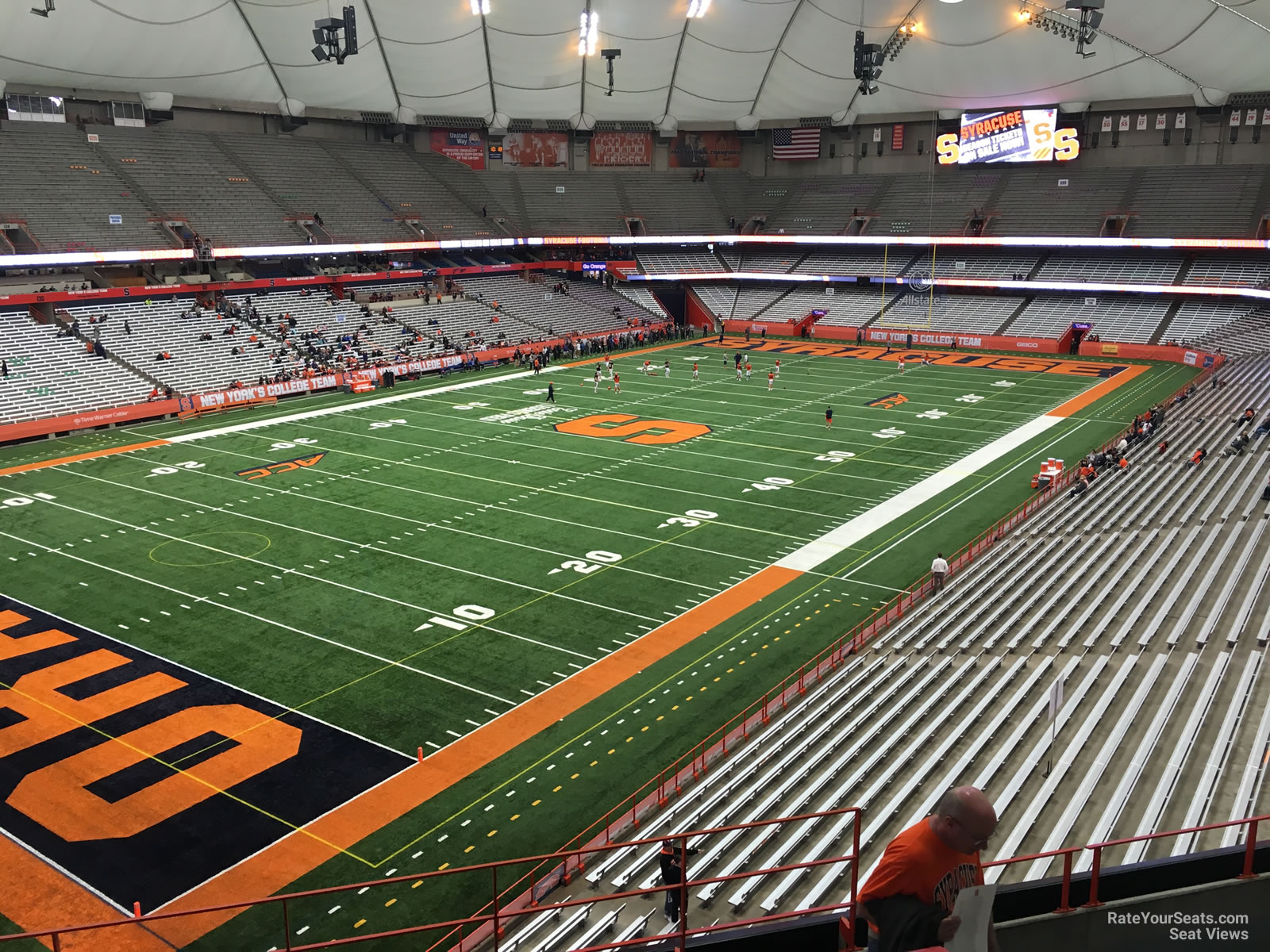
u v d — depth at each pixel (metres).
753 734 18.80
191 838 15.70
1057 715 17.56
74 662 21.80
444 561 28.14
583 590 26.03
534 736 18.83
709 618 24.33
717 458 39.84
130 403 46.66
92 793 16.92
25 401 44.22
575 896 13.94
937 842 3.76
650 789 17.03
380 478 36.84
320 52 42.06
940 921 3.68
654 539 30.05
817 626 23.86
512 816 16.30
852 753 16.94
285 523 31.47
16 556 28.48
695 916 12.99
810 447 41.62
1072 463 38.66
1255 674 18.50
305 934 13.50
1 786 17.12
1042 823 14.36
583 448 41.38
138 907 13.99
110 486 35.78
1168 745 16.20
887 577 27.03
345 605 24.97
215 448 41.56
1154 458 37.84
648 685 20.91
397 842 15.62
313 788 17.09
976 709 18.30
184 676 21.17
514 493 34.81
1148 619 22.05
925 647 22.09
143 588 26.08
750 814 15.58
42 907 14.06
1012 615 23.45
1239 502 31.05
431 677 21.20
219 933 13.52
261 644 22.72
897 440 42.75
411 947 13.21
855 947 4.65
